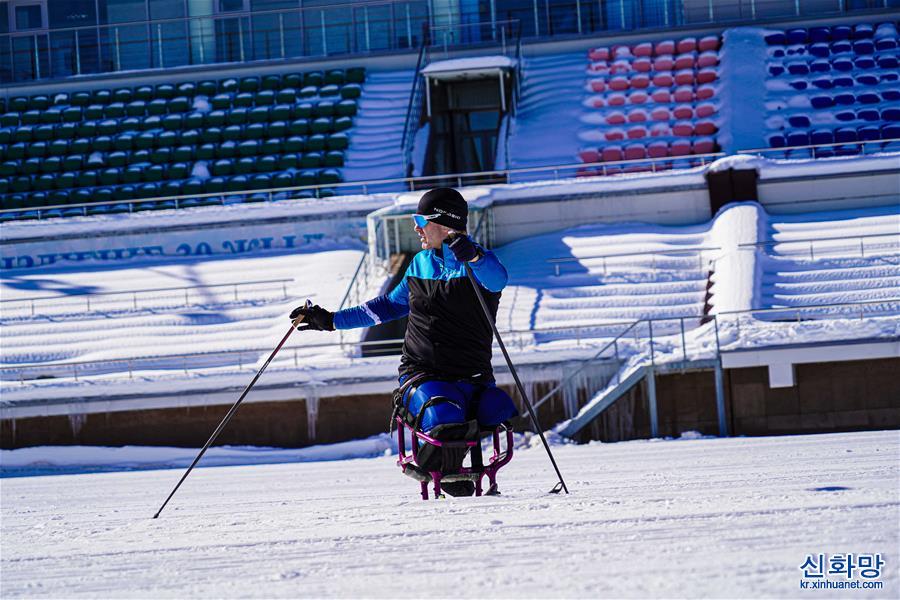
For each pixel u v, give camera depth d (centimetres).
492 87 8806
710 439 3947
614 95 8506
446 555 682
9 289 6606
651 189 6712
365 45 9344
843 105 7931
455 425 1070
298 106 8706
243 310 6072
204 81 9288
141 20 9650
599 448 3716
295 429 4812
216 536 945
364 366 4778
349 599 538
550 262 6238
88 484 3189
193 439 4881
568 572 577
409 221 6556
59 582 689
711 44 8781
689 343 4697
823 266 5719
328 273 6381
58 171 8581
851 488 998
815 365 4453
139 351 5716
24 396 4966
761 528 703
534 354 4719
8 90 9425
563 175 7788
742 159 6594
